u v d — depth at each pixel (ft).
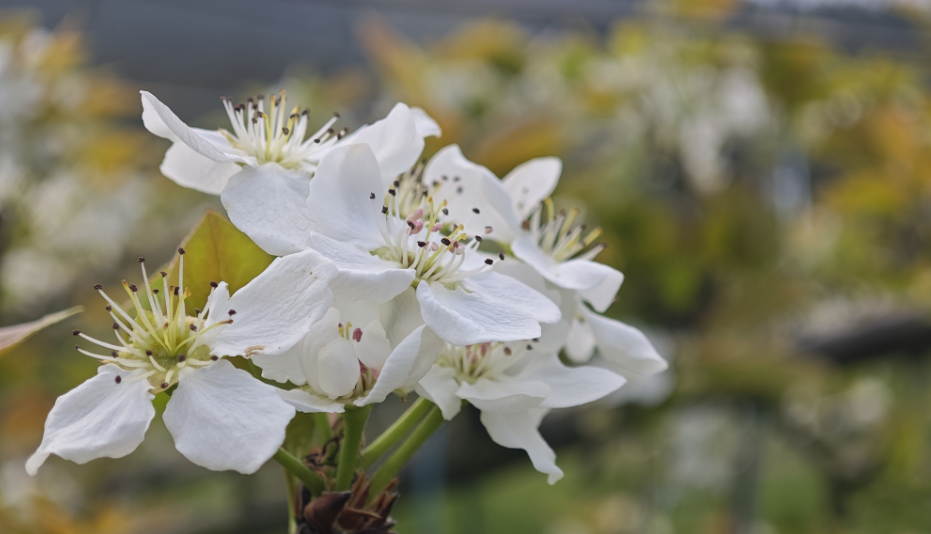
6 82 1.40
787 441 1.70
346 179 0.67
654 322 1.46
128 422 0.61
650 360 0.72
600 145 1.60
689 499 1.79
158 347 0.64
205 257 0.67
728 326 1.44
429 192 0.72
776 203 1.58
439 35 2.15
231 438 0.60
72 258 1.52
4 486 1.29
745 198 1.45
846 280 1.62
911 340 1.47
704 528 1.70
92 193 1.54
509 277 0.68
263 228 0.66
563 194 1.41
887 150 1.45
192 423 0.61
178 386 0.62
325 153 0.68
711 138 1.57
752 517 1.59
